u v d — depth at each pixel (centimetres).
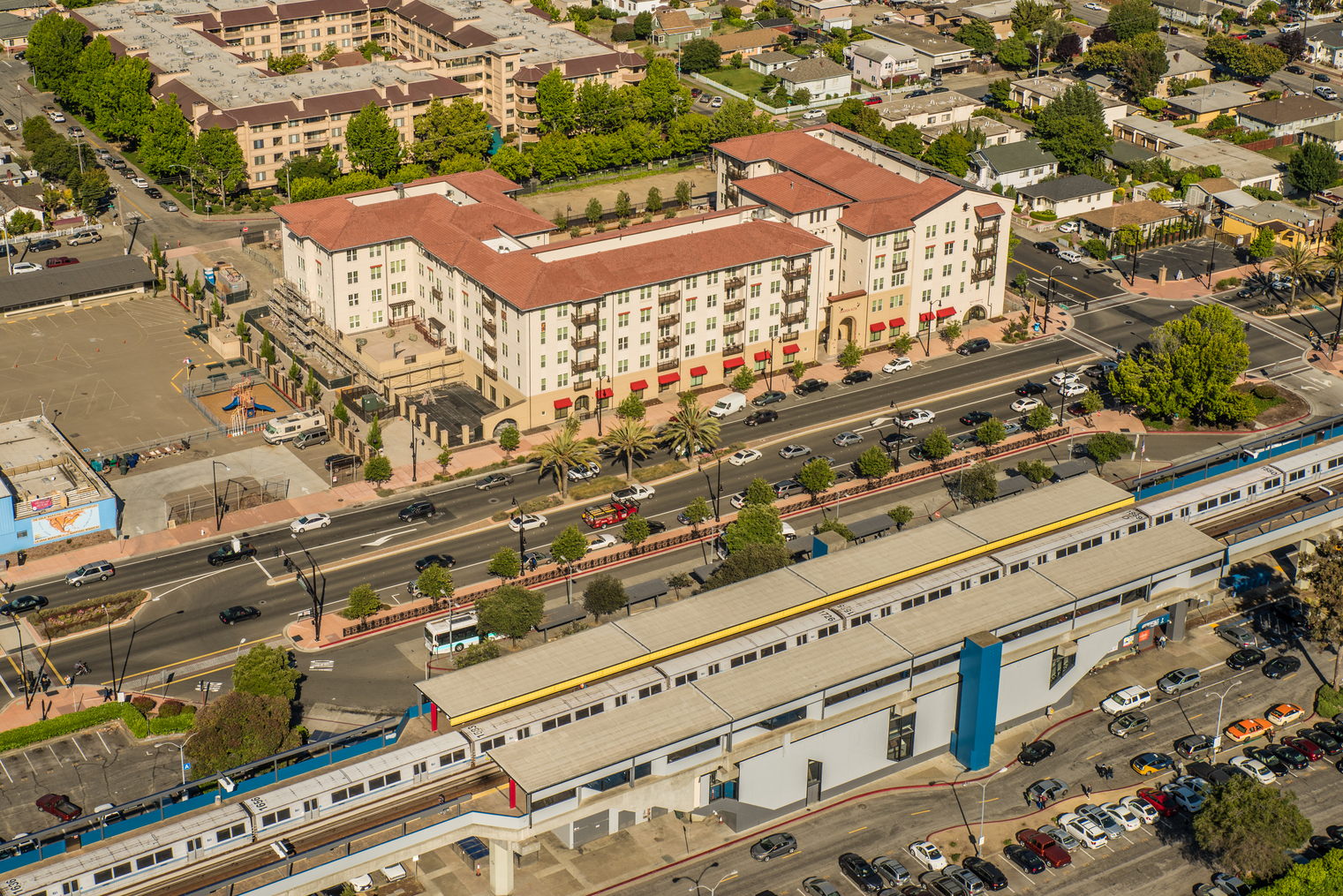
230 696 16962
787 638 17262
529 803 15288
